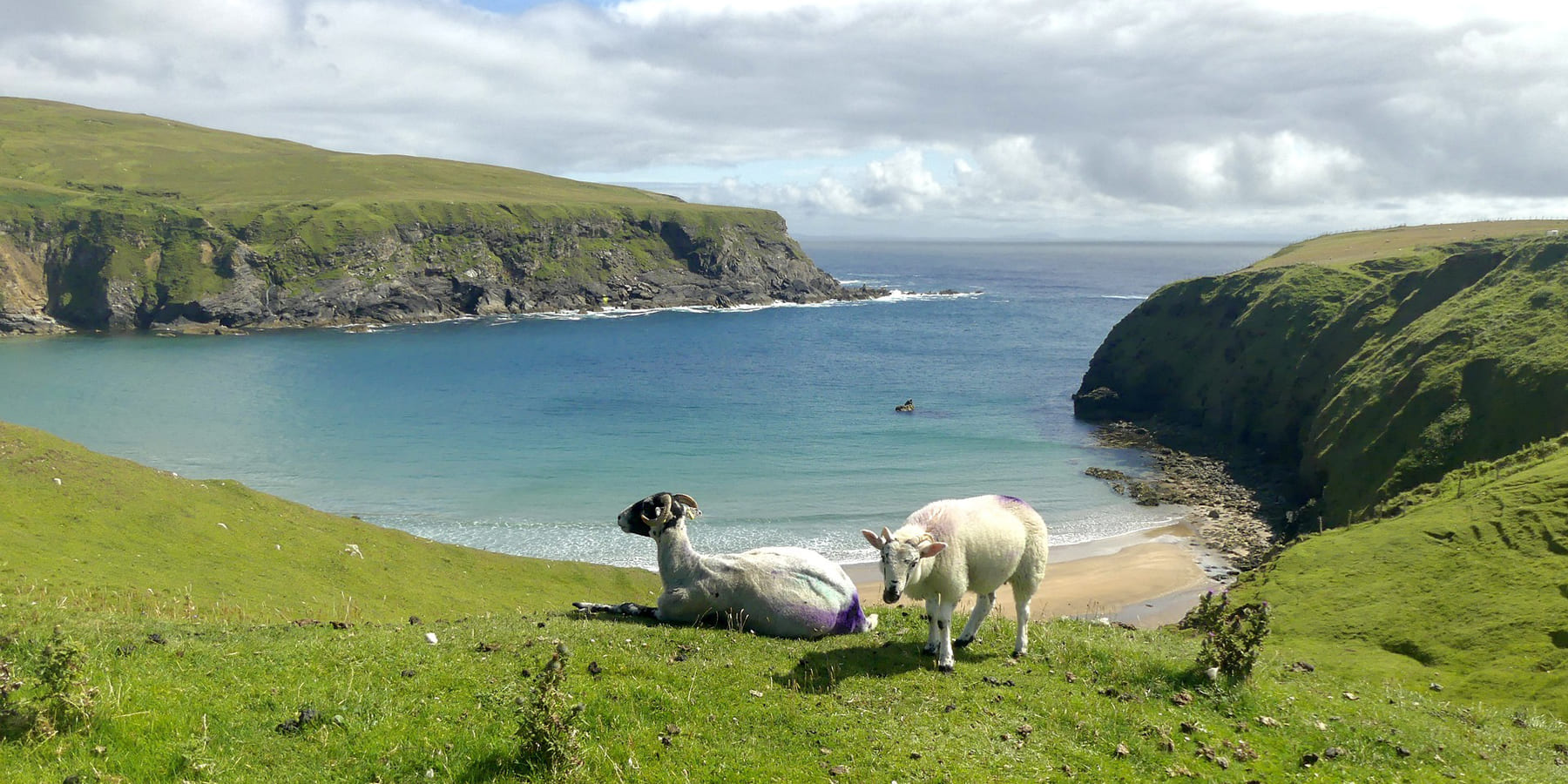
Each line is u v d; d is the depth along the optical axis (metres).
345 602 28.78
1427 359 65.12
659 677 11.68
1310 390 84.31
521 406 109.62
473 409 107.69
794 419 102.06
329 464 80.25
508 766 9.29
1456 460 56.22
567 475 76.81
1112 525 63.34
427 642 12.74
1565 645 26.14
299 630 13.75
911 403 107.56
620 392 119.31
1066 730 11.08
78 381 122.81
